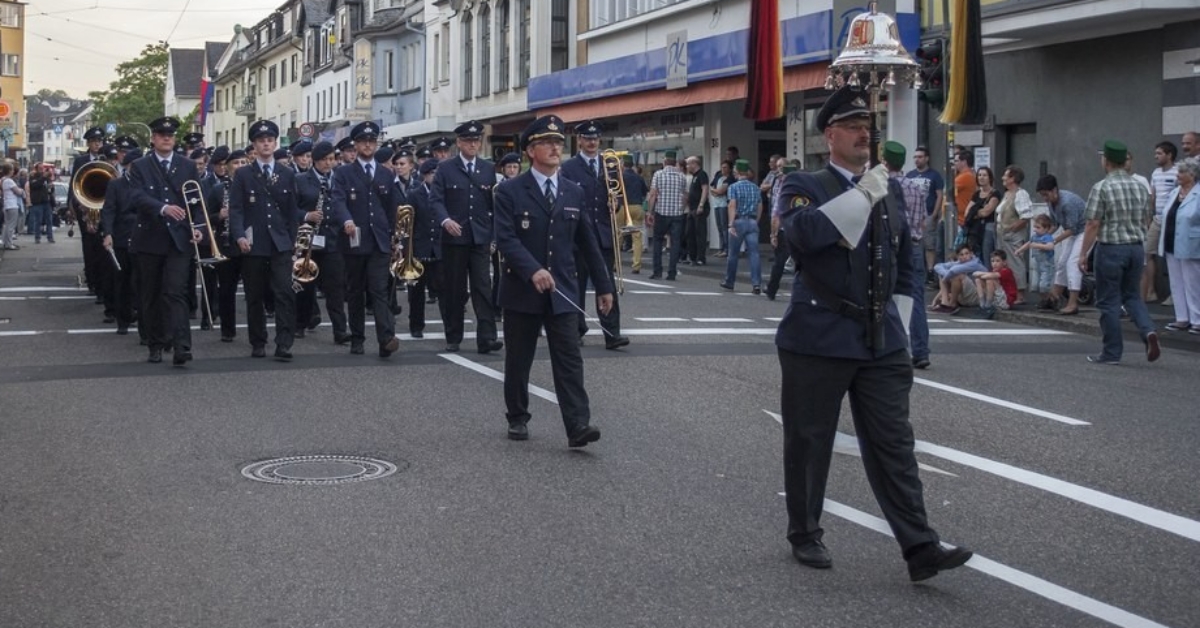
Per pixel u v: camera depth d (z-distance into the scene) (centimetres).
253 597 573
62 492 753
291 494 749
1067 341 1494
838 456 865
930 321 1691
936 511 733
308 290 1469
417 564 621
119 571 609
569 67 3909
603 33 3528
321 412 994
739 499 748
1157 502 757
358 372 1186
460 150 1306
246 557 631
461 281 1314
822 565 621
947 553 586
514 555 637
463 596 577
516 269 857
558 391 867
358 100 5694
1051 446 903
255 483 774
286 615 551
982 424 977
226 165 1636
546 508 724
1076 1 1861
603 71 3388
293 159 1667
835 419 613
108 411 993
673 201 2247
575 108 3622
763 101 2550
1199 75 1828
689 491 765
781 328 617
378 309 1275
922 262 1228
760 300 1897
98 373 1173
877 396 598
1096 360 1316
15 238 3503
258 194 1253
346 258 1309
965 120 1917
